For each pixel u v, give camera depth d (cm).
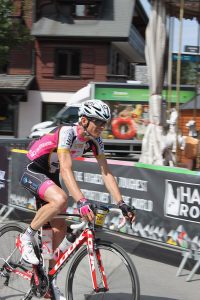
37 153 502
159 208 704
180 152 1347
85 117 474
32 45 3456
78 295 496
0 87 3322
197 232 655
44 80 3475
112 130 2477
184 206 670
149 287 633
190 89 2353
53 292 500
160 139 1108
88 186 798
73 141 482
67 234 505
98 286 478
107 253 478
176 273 696
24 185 509
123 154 2545
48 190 477
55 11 3491
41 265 505
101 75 3447
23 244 497
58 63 3484
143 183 724
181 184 671
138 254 784
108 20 3453
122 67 4084
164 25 1093
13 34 2536
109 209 474
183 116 1975
